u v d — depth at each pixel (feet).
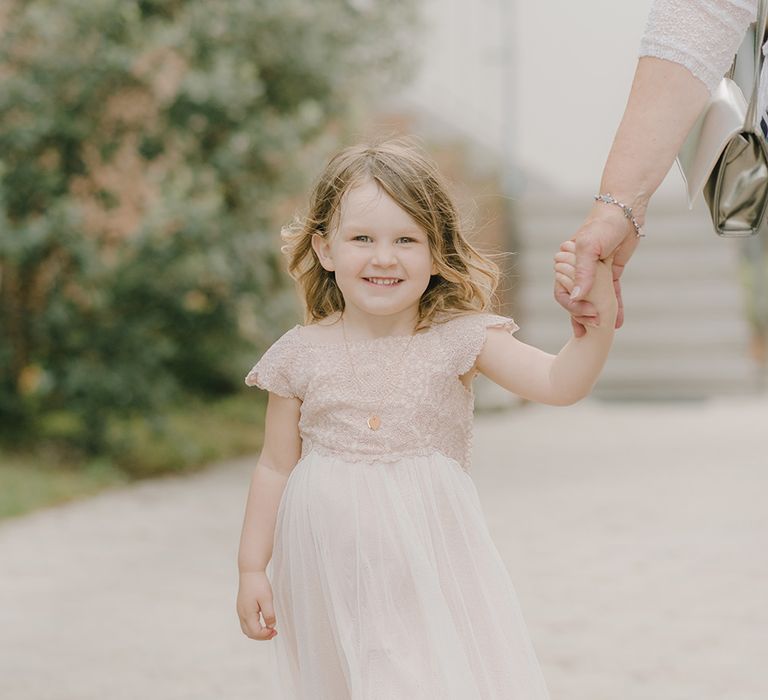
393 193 9.26
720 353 46.50
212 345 32.55
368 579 8.94
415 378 9.30
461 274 9.62
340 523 9.05
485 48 48.21
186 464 31.14
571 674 14.57
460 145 43.98
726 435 36.09
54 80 28.63
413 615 8.93
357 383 9.34
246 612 9.64
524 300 47.73
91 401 29.68
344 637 8.93
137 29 28.91
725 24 8.19
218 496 27.22
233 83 28.81
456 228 9.63
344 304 10.02
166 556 21.35
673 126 8.25
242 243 29.68
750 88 8.82
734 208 8.68
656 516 24.20
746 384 46.03
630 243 8.41
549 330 47.39
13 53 29.25
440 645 8.71
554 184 51.78
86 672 14.90
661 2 8.31
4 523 24.09
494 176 45.14
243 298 30.40
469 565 9.14
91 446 30.30
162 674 14.83
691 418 40.65
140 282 29.14
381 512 9.04
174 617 17.44
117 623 17.13
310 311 10.12
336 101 32.01
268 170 30.83
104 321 29.91
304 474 9.32
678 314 47.21
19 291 30.25
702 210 48.47
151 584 19.35
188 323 30.76
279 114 31.42
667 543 21.72
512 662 8.97
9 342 30.25
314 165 30.89
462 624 8.97
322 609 9.19
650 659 15.12
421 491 9.14
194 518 24.73
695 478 28.58
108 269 28.96
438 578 8.93
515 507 25.43
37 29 28.32
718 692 13.84
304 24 30.35
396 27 32.48
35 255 29.04
